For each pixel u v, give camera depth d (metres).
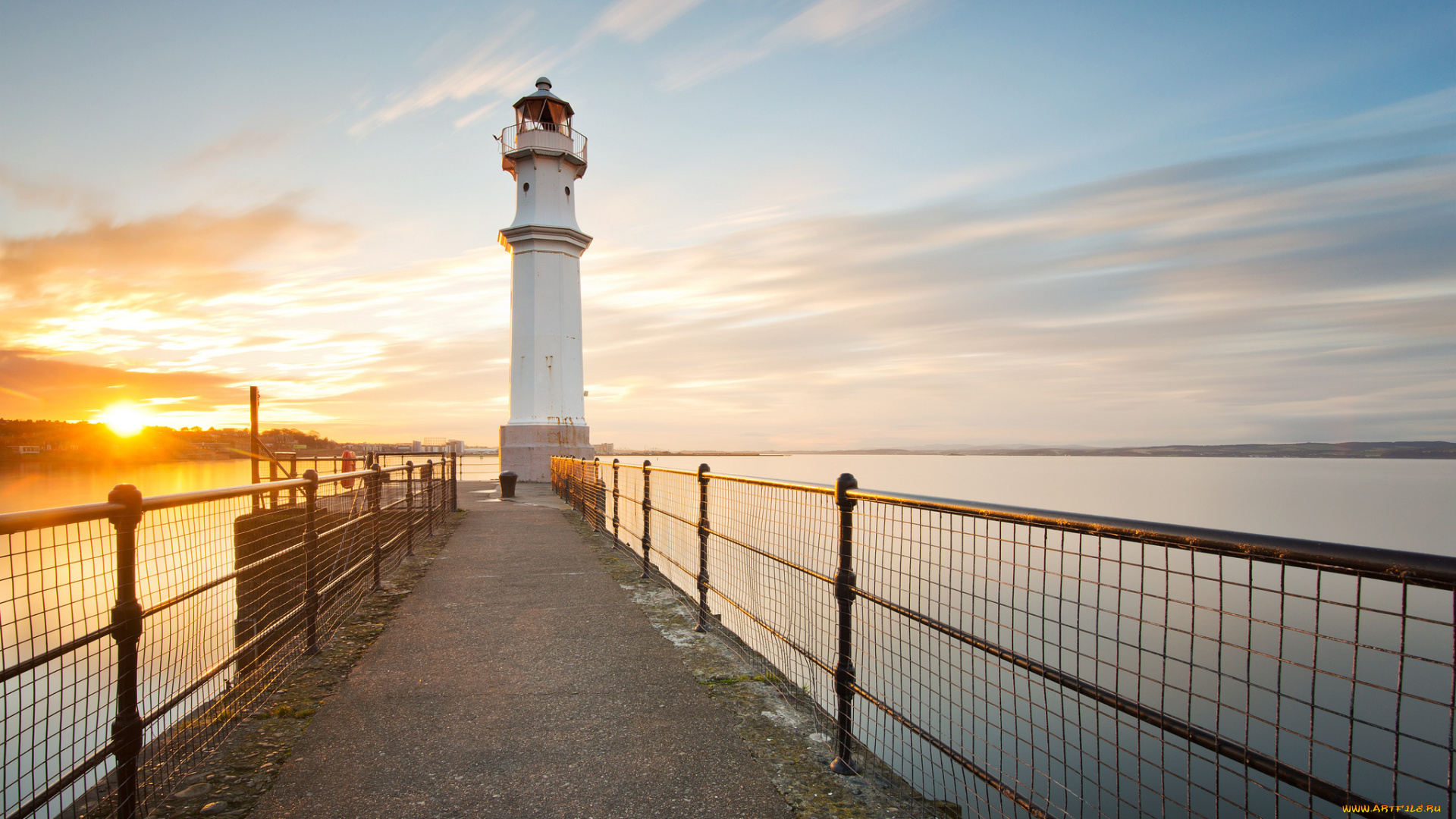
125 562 3.02
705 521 6.36
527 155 27.25
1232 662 11.96
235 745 3.92
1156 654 2.16
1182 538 2.10
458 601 7.33
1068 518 2.47
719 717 4.36
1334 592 17.33
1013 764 6.66
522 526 13.81
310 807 3.30
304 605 5.47
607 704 4.53
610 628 6.30
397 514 9.64
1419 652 14.18
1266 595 15.09
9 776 5.01
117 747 2.97
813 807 3.33
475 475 37.69
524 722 4.26
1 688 2.34
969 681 7.28
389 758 3.79
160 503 3.20
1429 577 1.61
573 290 27.44
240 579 4.43
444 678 5.00
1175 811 7.29
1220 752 1.98
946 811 3.04
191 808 3.28
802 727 4.21
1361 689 12.98
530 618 6.62
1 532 2.31
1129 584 8.31
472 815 3.24
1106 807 6.39
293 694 4.68
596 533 12.78
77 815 3.03
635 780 3.58
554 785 3.52
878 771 3.61
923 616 3.22
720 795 3.44
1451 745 1.58
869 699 3.58
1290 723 11.66
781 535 4.82
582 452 27.20
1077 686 2.43
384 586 8.03
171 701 3.42
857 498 3.69
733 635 5.84
